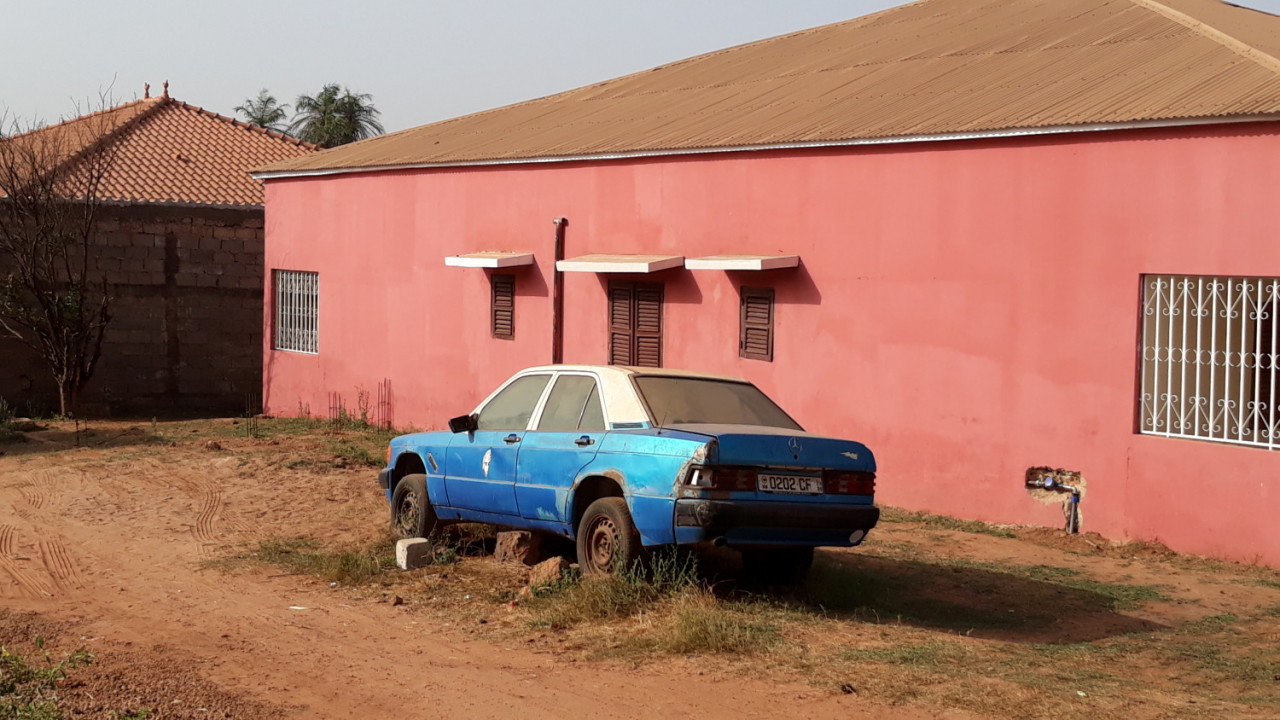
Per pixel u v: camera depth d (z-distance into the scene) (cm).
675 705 574
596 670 637
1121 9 1527
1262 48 1170
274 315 2219
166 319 2330
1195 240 1023
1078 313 1106
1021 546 1070
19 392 2200
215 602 820
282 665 658
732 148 1386
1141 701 572
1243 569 974
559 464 844
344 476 1402
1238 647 719
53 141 2377
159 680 623
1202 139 1015
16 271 2173
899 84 1461
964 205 1187
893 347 1250
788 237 1344
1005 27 1642
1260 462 987
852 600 824
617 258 1504
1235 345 1012
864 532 792
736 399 855
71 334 2167
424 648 692
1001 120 1160
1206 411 1038
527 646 692
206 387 2375
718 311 1421
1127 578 941
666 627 706
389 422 1944
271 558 966
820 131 1322
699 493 734
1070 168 1107
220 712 569
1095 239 1091
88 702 579
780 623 732
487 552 982
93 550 1013
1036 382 1138
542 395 902
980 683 597
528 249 1680
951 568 962
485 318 1758
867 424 1275
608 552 802
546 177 1648
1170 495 1047
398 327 1923
